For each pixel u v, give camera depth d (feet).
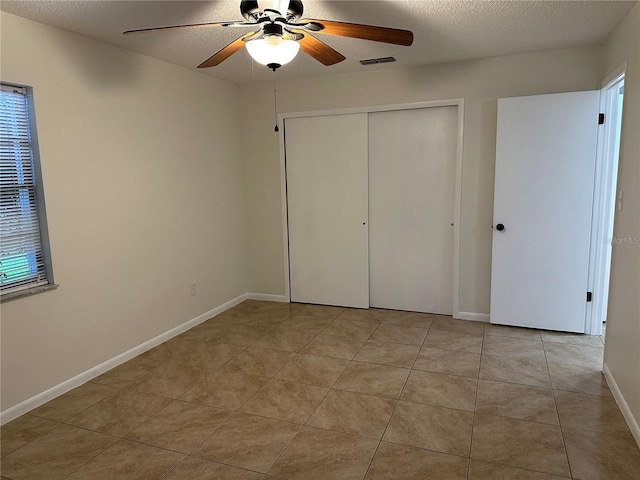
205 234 13.83
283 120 14.85
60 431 8.00
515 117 11.85
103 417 8.45
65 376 9.48
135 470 6.90
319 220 14.97
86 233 9.85
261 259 15.89
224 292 14.89
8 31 8.20
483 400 8.76
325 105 14.20
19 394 8.57
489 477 6.57
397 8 8.54
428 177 13.60
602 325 12.34
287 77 14.16
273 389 9.43
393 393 9.14
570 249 11.87
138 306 11.35
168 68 12.06
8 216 8.50
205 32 9.53
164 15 8.55
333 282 15.12
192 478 6.70
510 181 12.11
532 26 9.68
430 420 8.11
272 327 13.24
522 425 7.86
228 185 14.90
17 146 8.58
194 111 13.15
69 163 9.41
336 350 11.42
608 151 11.34
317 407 8.66
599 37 10.57
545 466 6.77
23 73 8.45
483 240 13.02
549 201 11.85
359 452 7.23
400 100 13.34
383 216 14.30
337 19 9.10
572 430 7.68
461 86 12.64
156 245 11.88
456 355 10.91
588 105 11.26
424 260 14.01
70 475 6.82
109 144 10.35
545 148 11.71
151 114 11.55
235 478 6.68
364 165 14.14
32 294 8.73
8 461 7.17
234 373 10.23
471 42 10.78
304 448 7.37
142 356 11.27
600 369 10.01
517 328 12.66
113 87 10.41
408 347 11.49
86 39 9.68
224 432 7.89
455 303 13.55
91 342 10.06
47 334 9.08
